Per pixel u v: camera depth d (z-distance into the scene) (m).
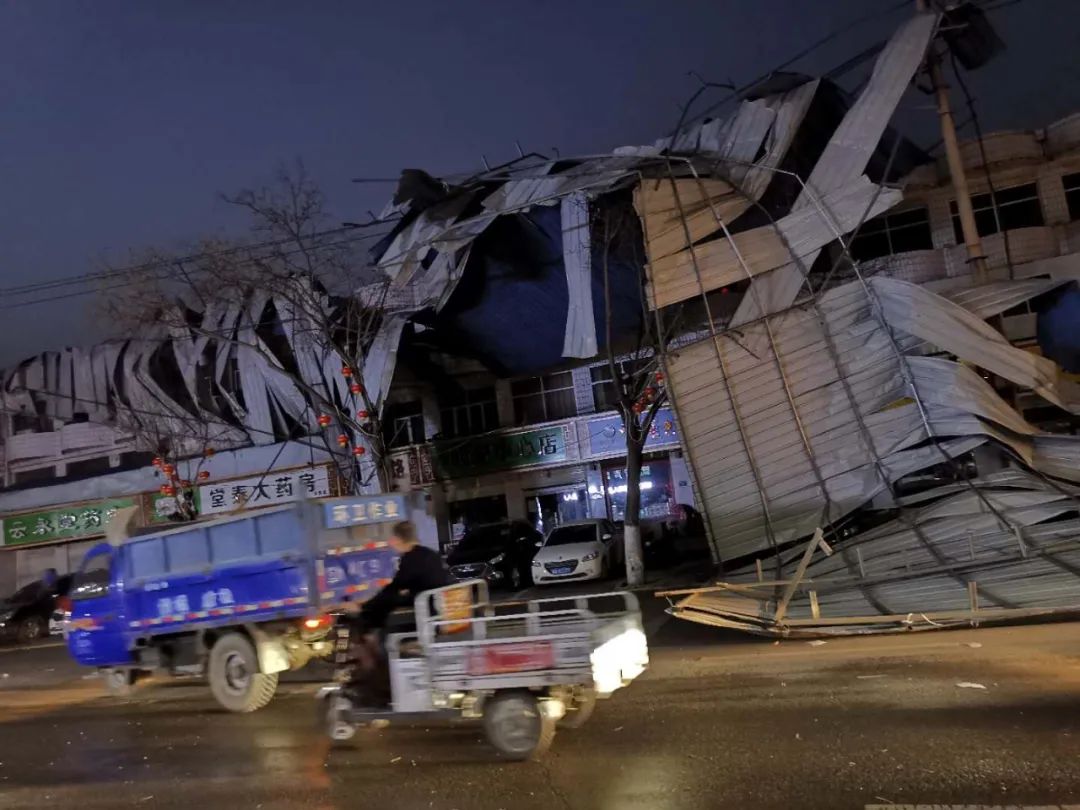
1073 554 11.43
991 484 14.68
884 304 16.06
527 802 5.86
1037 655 8.72
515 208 18.42
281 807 6.24
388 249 20.28
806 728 6.92
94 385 30.33
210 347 28.36
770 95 18.09
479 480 28.00
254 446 28.05
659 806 5.51
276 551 10.17
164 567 11.03
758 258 16.98
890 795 5.30
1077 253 22.19
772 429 16.55
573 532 22.30
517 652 6.86
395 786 6.51
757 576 14.77
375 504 10.96
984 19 16.09
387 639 7.45
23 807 6.81
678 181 17.47
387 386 22.62
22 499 30.75
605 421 26.31
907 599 11.17
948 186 23.06
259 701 10.09
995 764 5.64
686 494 26.44
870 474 15.82
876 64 16.77
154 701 11.49
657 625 13.99
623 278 21.44
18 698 12.91
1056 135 22.47
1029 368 15.09
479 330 24.69
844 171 16.73
